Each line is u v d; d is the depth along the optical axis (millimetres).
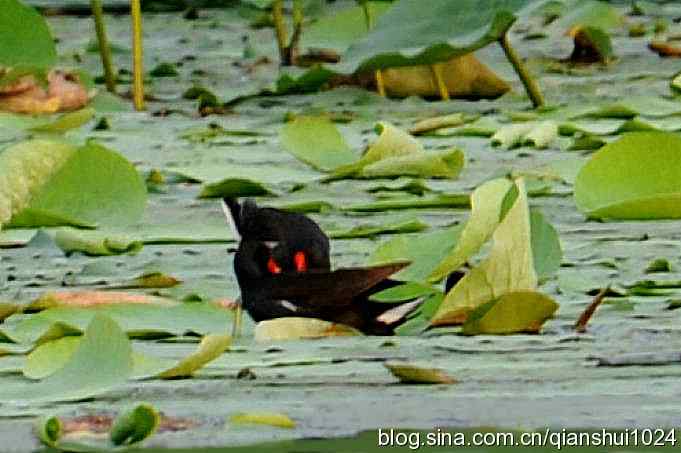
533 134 9672
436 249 6559
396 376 5309
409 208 8156
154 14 17078
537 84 12047
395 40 10094
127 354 5309
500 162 9227
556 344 5746
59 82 11305
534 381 5270
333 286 6027
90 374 5285
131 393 5188
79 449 4590
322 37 13711
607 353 5605
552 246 6625
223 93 12078
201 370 5465
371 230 7516
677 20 15672
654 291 6484
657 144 7648
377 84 11969
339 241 7391
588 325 5992
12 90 11039
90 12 17094
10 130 10352
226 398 5105
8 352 5730
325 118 9844
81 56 13867
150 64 13594
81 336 5641
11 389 5238
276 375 5387
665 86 11773
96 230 7809
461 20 10164
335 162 9250
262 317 6105
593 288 6508
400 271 6461
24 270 7070
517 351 5660
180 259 7215
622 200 7688
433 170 8891
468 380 5297
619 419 4836
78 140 10148
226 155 9641
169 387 5254
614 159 7688
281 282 6086
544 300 5875
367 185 8727
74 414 4934
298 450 4574
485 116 10812
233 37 15273
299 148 9297
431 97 11852
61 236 7445
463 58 11727
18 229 7895
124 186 7980
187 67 13469
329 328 5953
